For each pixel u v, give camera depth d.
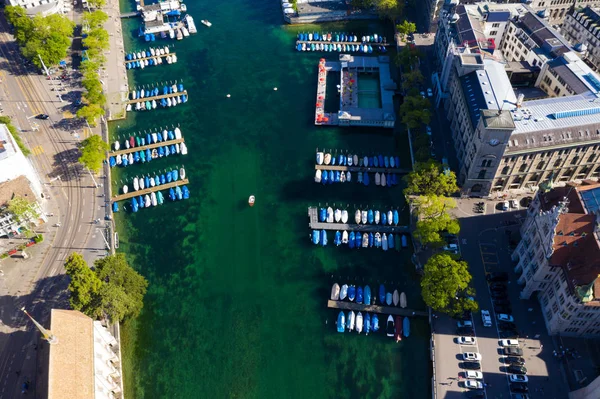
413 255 153.62
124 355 135.38
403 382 127.81
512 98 165.25
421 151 175.12
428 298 130.12
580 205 127.69
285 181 182.00
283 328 140.25
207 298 148.00
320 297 146.75
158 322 142.75
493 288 140.38
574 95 168.25
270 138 199.62
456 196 168.50
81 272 129.25
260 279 152.25
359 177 179.38
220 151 194.38
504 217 160.12
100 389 113.69
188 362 134.00
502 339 129.62
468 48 182.88
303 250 159.38
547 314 131.38
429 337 135.62
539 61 194.25
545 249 124.31
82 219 167.12
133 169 187.00
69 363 104.56
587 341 128.50
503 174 161.38
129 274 140.00
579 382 120.50
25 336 135.00
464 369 125.44
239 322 142.00
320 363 132.62
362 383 128.25
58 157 187.88
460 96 176.75
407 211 168.75
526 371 123.44
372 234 161.12
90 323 115.06
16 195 156.38
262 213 171.12
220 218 170.00
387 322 138.75
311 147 195.25
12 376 126.56
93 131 199.62
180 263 157.25
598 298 112.12
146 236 164.88
